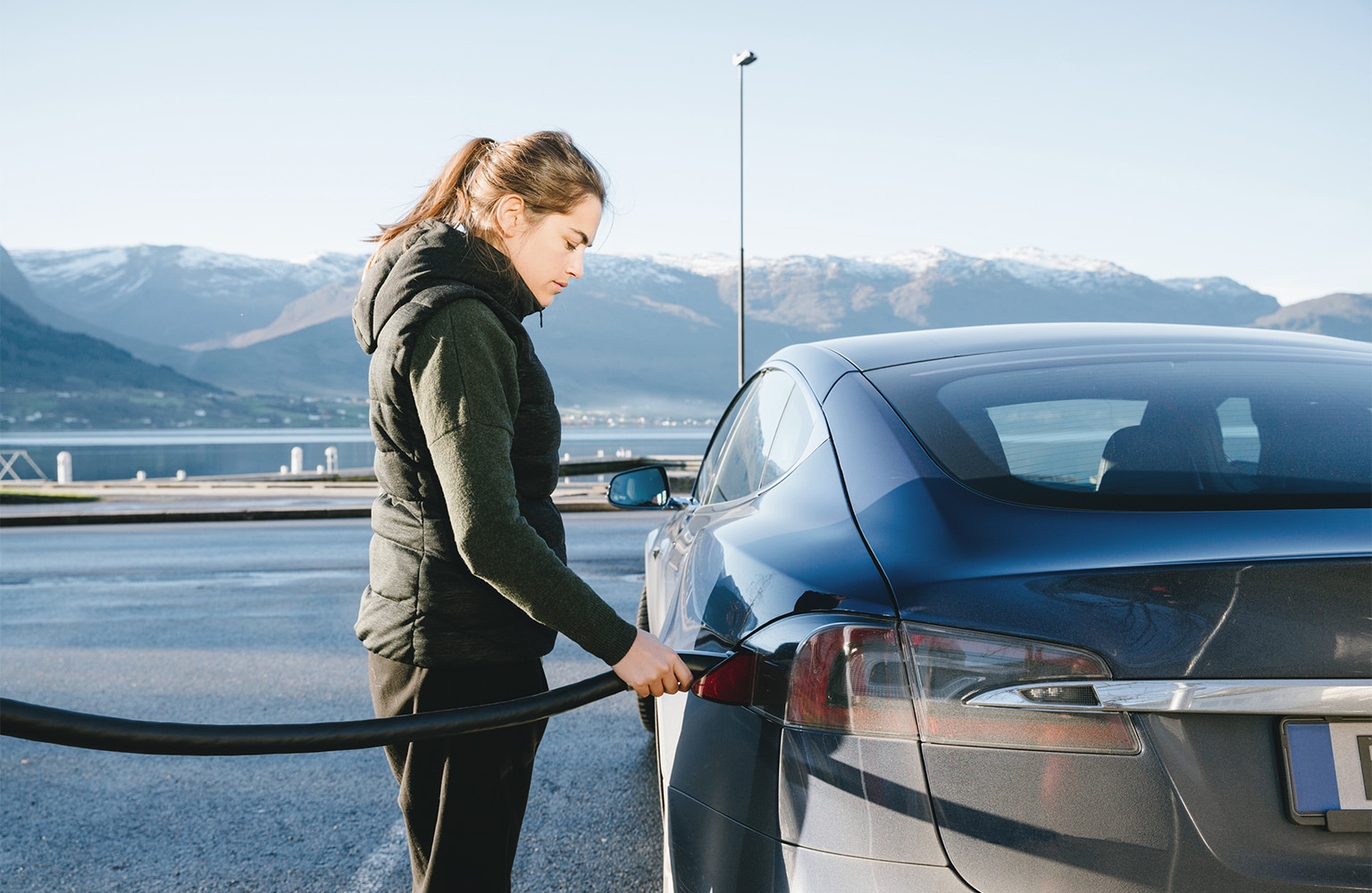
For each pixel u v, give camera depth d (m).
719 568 1.72
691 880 1.48
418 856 1.64
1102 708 1.19
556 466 1.61
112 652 5.69
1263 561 1.21
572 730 4.23
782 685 1.35
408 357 1.42
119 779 3.69
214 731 1.29
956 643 1.24
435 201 1.62
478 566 1.39
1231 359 1.98
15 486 24.44
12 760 3.89
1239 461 1.55
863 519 1.51
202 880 2.86
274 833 3.19
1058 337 2.18
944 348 2.12
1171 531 1.31
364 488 21.75
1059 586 1.24
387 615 1.57
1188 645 1.19
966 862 1.20
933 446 1.64
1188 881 1.17
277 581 8.45
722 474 2.73
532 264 1.60
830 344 2.35
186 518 14.70
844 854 1.25
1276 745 1.20
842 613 1.32
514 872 2.90
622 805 3.40
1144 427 1.65
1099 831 1.18
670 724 1.79
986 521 1.39
